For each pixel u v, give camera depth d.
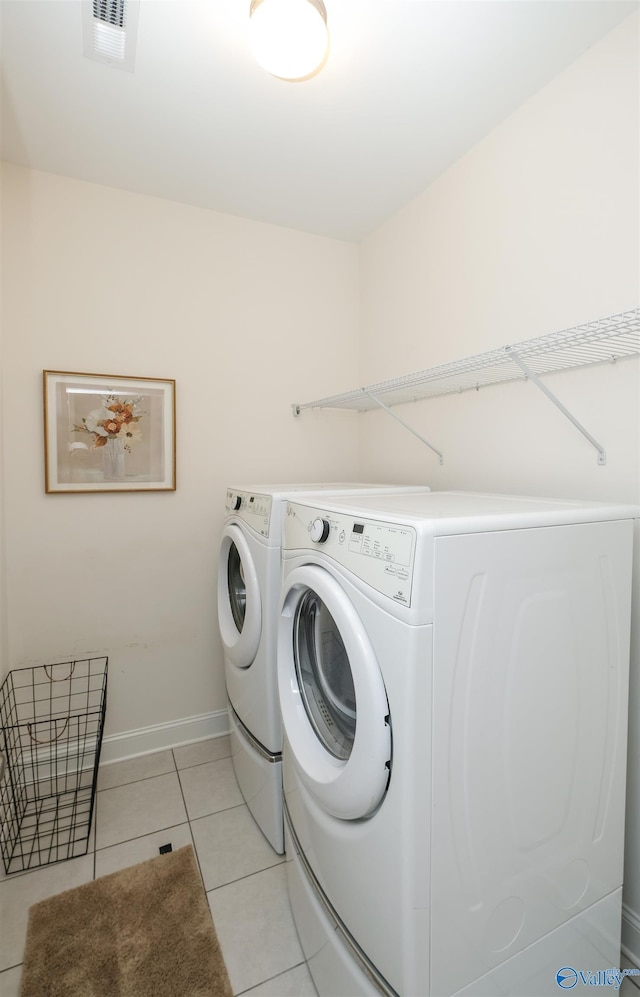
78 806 1.80
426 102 1.55
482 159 1.73
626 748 1.15
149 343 2.13
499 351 1.24
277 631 1.44
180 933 1.29
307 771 1.05
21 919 1.32
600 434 1.34
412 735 0.76
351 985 0.94
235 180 2.01
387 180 2.00
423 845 0.78
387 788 0.82
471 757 0.84
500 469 1.71
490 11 1.21
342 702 1.08
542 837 0.97
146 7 1.21
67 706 2.02
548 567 0.94
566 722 1.00
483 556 0.84
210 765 2.07
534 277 1.52
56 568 1.99
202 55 1.37
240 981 1.17
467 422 1.86
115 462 2.07
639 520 1.22
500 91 1.50
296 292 2.47
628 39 1.22
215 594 2.31
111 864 1.52
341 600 0.93
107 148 1.79
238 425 2.35
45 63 1.39
